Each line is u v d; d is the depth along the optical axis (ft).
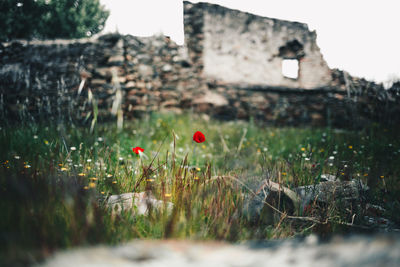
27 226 3.73
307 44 31.81
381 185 9.33
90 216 4.12
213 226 5.07
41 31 38.93
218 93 28.55
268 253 2.66
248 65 30.19
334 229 6.09
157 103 25.80
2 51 21.59
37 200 4.50
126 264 2.43
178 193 6.07
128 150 12.34
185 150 13.56
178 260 2.53
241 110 28.91
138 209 5.69
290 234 5.75
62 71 21.85
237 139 17.65
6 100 18.76
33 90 19.77
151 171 7.13
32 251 2.83
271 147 15.05
